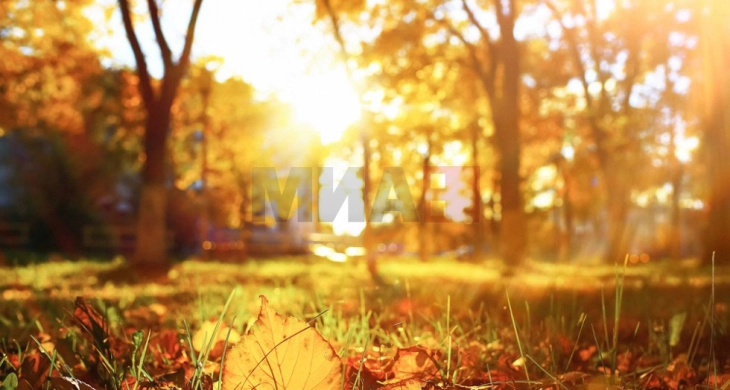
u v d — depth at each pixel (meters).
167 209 40.56
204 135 34.62
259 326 1.58
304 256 41.81
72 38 22.17
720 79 22.03
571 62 31.08
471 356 2.78
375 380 2.10
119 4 18.48
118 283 13.49
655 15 28.64
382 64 21.39
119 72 24.44
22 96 23.47
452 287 9.72
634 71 30.48
